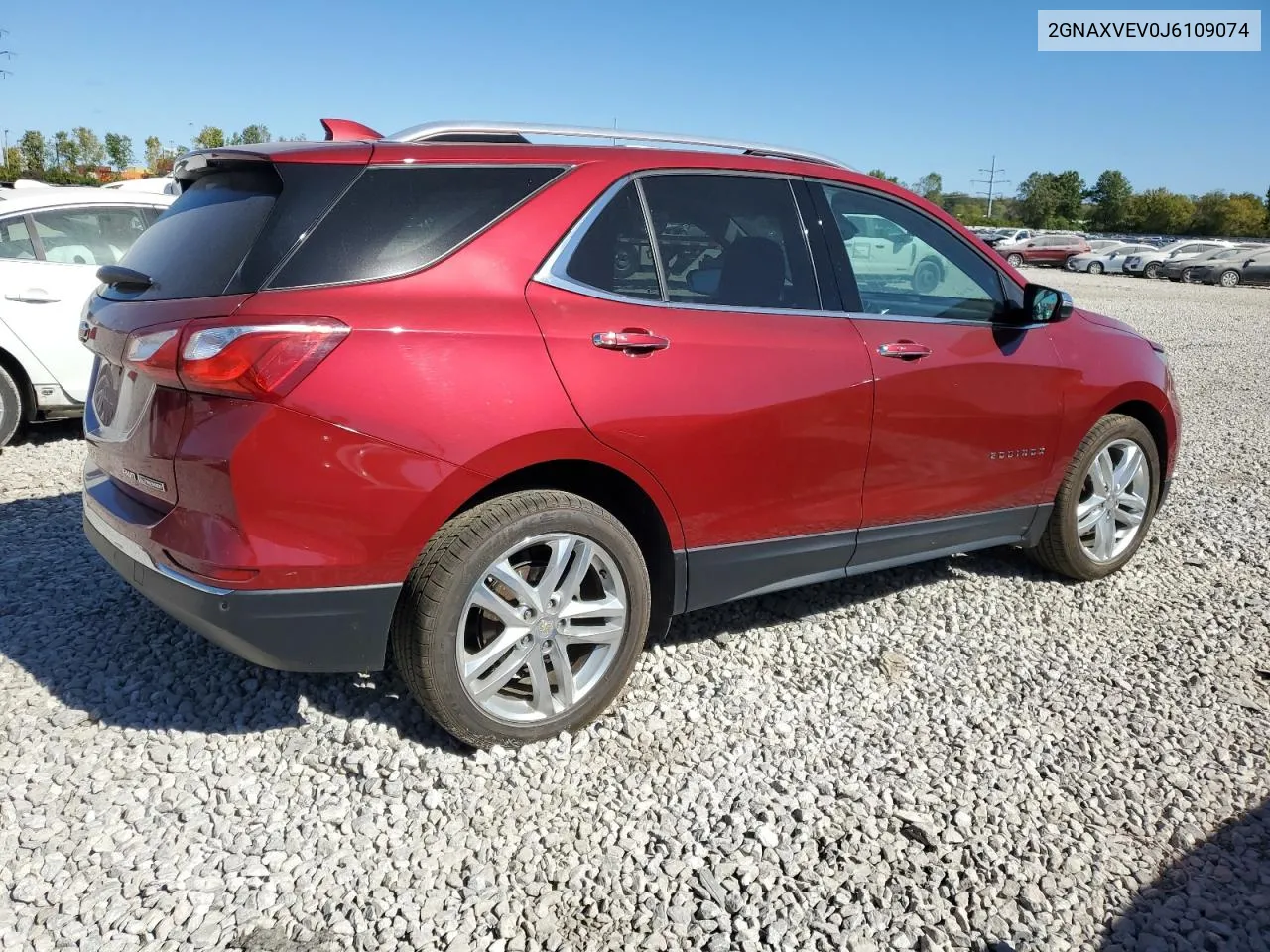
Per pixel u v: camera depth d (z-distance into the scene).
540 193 3.00
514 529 2.83
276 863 2.53
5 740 3.02
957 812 2.83
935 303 3.88
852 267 3.66
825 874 2.56
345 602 2.69
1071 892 2.52
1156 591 4.55
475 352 2.73
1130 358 4.50
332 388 2.56
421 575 2.76
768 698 3.44
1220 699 3.55
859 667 3.70
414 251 2.77
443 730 3.13
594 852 2.62
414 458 2.66
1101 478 4.51
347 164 2.77
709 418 3.15
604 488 3.20
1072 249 42.91
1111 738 3.27
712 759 3.06
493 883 2.49
